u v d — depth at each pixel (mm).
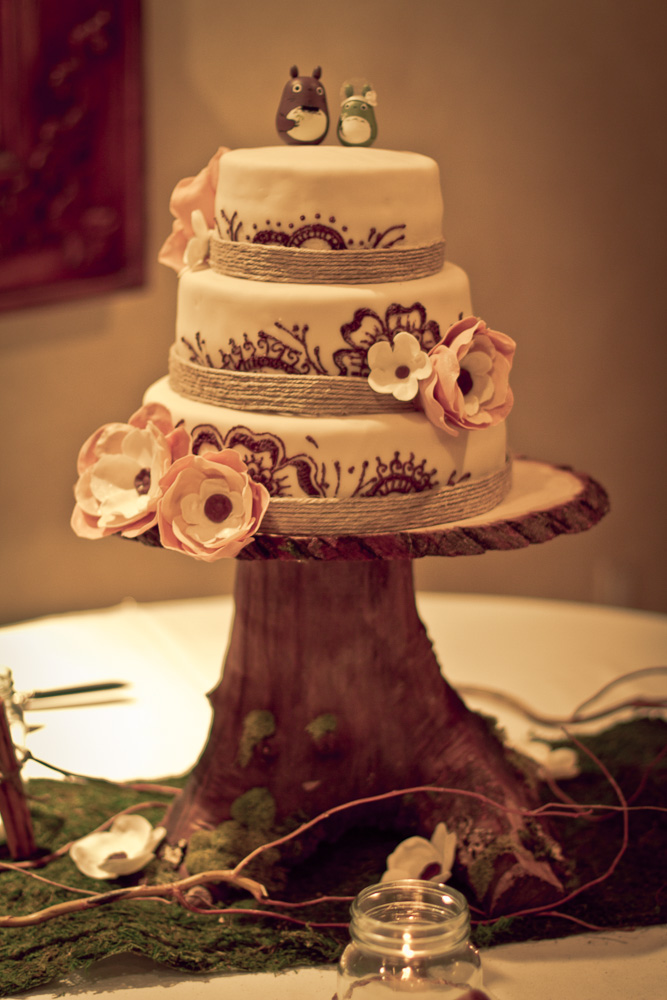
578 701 1612
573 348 2408
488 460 1278
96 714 1607
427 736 1343
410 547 1200
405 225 1250
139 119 2141
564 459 2463
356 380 1228
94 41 2057
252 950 1224
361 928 1104
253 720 1331
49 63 2025
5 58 1984
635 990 1174
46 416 2262
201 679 1686
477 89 2264
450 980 1091
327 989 1182
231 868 1303
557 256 2361
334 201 1232
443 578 2486
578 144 2307
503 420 1271
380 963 1093
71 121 2076
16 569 2303
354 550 1196
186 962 1205
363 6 2205
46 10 1999
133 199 2184
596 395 2438
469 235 2330
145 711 1614
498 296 2369
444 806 1328
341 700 1329
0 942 1229
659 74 2277
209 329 1259
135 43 2100
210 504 1214
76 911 1236
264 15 2188
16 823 1350
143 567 2398
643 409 2451
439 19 2225
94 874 1315
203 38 2176
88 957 1209
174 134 2213
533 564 2500
